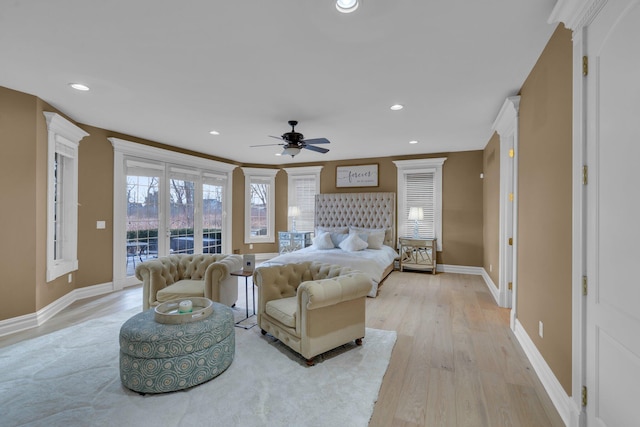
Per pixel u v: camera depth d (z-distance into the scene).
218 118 3.93
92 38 2.14
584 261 1.62
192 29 2.03
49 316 3.50
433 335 3.08
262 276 3.02
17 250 3.12
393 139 5.04
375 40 2.15
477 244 5.86
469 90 3.02
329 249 5.74
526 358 2.60
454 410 1.94
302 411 1.90
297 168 7.29
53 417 1.83
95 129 4.38
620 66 1.30
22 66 2.56
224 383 2.21
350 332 2.72
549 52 2.15
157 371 2.05
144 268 3.48
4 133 3.02
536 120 2.46
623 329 1.30
